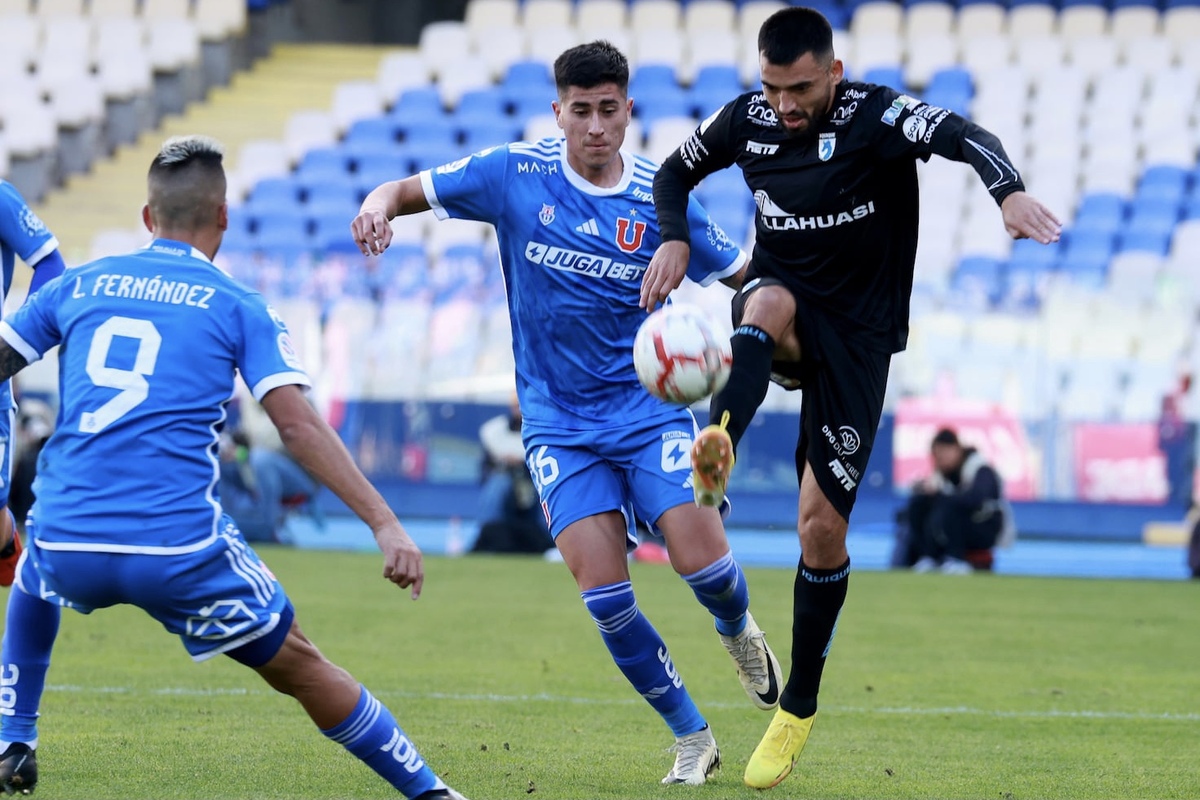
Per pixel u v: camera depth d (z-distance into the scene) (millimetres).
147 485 12609
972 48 77500
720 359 15102
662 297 16219
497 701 22375
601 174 17078
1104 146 70812
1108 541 49969
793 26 15406
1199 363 54062
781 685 18203
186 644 12898
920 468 51500
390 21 100750
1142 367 53344
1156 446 49812
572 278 16938
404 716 20859
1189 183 68625
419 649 27984
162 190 13359
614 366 17062
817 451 16281
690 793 15719
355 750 12992
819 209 16031
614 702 22500
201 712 20562
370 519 12578
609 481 16875
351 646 28188
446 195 16906
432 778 13227
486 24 83000
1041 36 79125
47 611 14305
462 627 31266
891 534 51125
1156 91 73688
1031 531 50469
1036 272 61219
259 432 50906
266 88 81688
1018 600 38625
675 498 16516
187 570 12531
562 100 16750
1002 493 48188
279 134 77812
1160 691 24625
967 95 74125
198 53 80688
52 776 15703
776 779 16141
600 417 16984
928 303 54812
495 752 18172
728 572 16438
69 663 25109
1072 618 34938
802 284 16391
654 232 17109
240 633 12625
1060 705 23062
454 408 51938
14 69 75812
